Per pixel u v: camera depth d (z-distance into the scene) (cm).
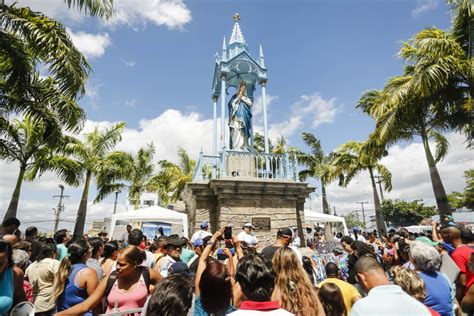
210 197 1270
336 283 424
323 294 376
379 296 253
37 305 477
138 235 557
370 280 282
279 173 1391
